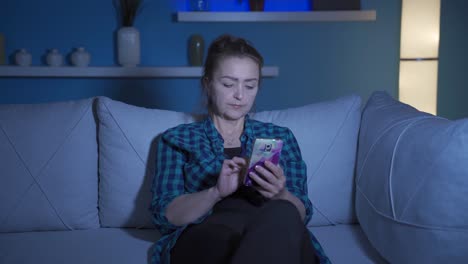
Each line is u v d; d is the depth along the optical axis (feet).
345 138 5.32
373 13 10.36
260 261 3.17
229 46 4.65
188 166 4.63
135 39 10.21
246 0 10.80
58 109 5.28
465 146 3.46
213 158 4.64
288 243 3.25
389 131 4.58
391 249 4.07
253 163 3.86
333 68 10.96
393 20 10.83
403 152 4.08
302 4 10.84
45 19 10.61
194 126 4.88
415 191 3.75
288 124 5.29
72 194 5.11
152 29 10.75
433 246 3.57
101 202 5.21
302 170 4.87
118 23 10.68
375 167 4.57
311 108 5.46
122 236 4.97
